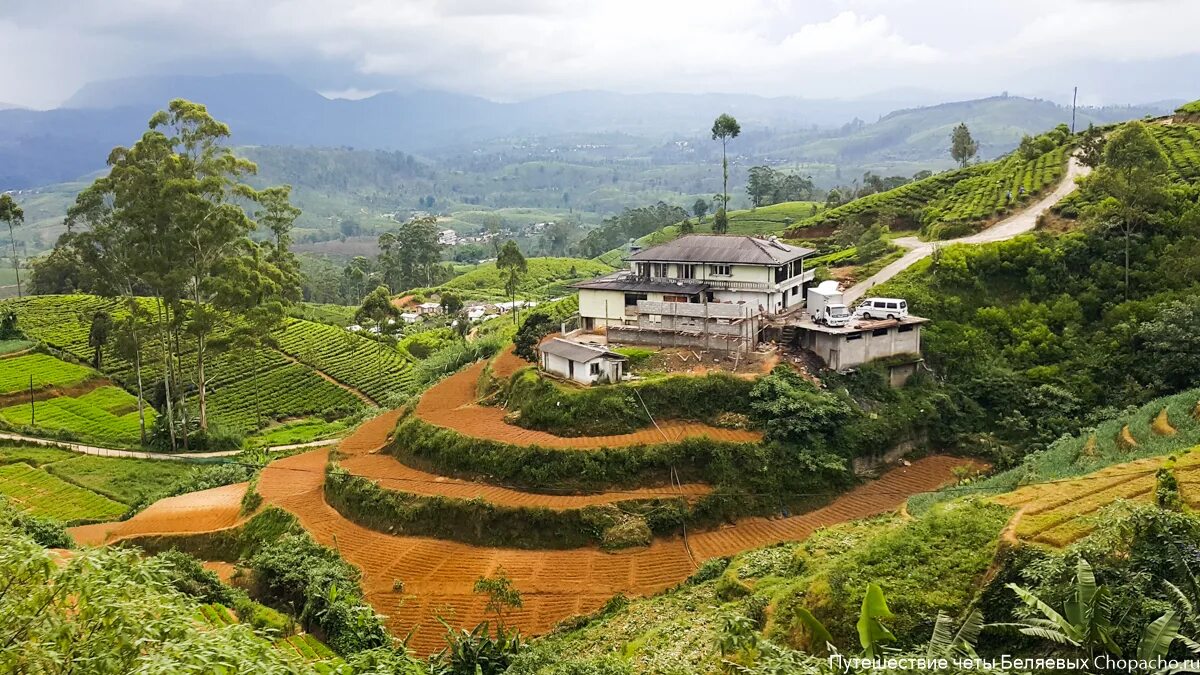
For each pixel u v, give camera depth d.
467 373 73.88
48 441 74.81
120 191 69.38
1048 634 18.02
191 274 72.56
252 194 78.81
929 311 61.66
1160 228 62.56
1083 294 60.19
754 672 17.91
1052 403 52.84
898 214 96.75
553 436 49.47
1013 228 76.19
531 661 29.25
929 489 47.47
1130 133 62.12
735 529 43.84
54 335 104.75
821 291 61.66
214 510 56.12
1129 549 20.84
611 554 41.81
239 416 89.19
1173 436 37.19
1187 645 17.05
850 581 25.50
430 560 42.78
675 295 62.44
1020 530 24.33
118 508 61.38
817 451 47.66
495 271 187.88
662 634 30.70
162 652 14.02
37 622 15.28
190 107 73.25
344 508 49.59
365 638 32.97
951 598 23.58
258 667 14.04
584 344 57.47
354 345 115.38
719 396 50.75
